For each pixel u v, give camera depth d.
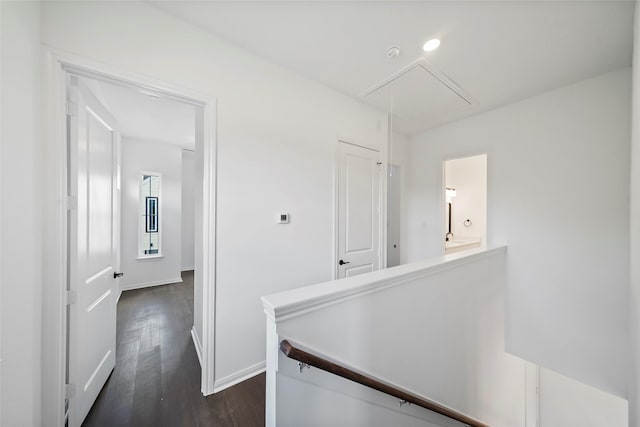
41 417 1.19
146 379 1.88
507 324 2.73
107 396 1.70
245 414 1.56
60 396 1.25
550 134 2.48
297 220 2.22
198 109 2.31
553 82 2.31
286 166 2.13
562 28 1.62
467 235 4.60
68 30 1.25
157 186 4.57
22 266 1.05
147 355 2.21
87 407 1.54
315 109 2.33
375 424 1.19
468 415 1.91
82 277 1.48
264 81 1.98
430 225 3.63
